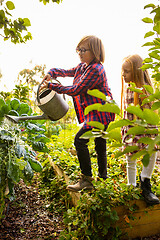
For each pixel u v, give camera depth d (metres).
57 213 2.18
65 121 5.59
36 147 2.25
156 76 0.79
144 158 0.50
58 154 2.95
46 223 2.00
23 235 1.81
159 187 1.85
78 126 5.31
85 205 1.59
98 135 0.57
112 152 2.91
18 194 2.60
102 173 1.90
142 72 1.69
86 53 1.75
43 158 3.59
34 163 2.03
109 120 1.71
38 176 3.16
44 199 2.49
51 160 3.09
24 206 2.31
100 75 1.69
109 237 1.61
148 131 0.52
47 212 2.21
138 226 1.72
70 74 2.06
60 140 3.77
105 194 1.61
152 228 1.76
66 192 2.31
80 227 1.65
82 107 1.80
